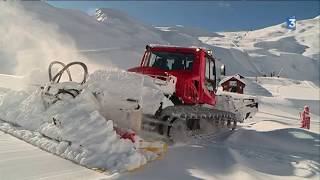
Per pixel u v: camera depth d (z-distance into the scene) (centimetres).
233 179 543
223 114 956
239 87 4256
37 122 614
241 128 1170
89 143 513
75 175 452
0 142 569
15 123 648
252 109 1292
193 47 916
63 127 552
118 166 477
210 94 998
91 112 559
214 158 656
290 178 598
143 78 622
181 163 580
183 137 762
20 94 698
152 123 684
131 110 599
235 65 18725
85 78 645
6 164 471
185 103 836
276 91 6975
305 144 998
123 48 10125
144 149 547
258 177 572
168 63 914
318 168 698
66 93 611
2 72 2812
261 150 818
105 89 604
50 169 467
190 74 881
